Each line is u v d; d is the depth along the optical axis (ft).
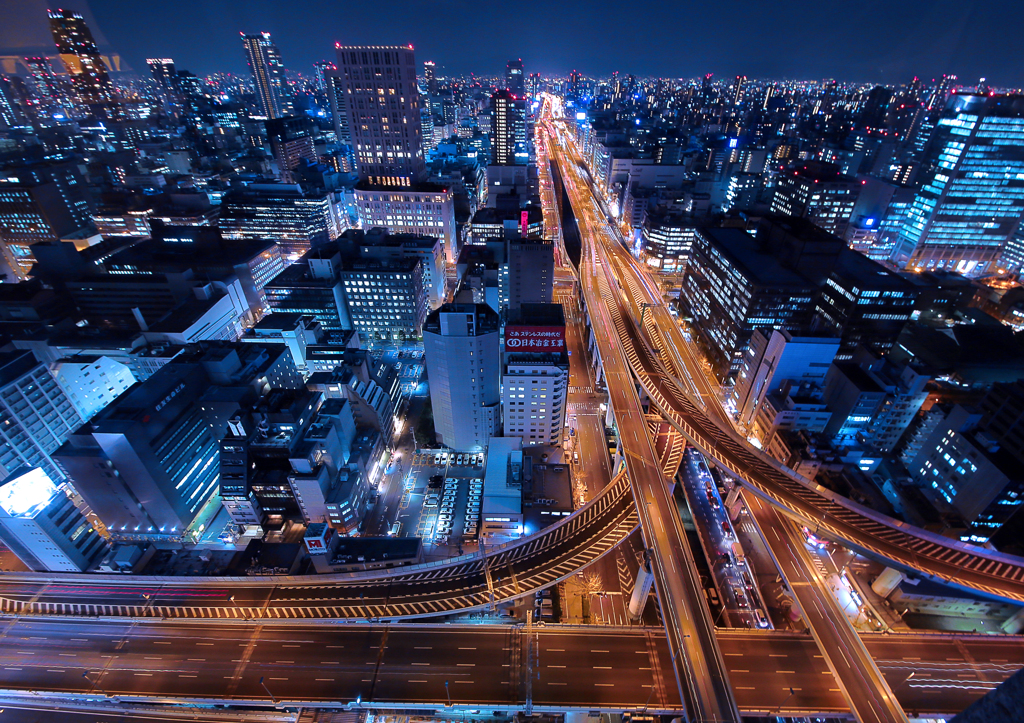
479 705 291.79
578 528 396.16
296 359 609.01
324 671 313.32
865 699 284.41
